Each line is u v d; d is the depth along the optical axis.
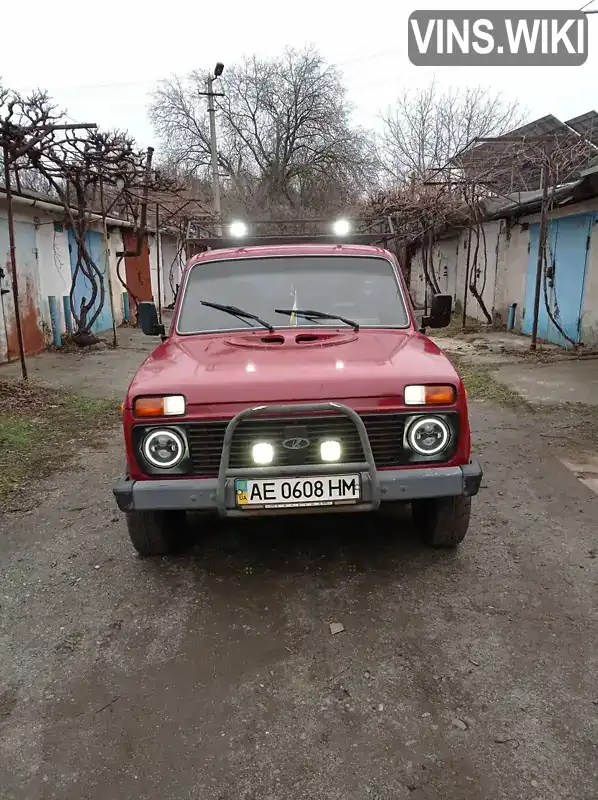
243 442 2.95
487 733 2.23
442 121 24.48
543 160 9.85
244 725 2.31
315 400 2.92
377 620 2.94
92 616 3.06
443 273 20.20
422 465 3.01
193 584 3.33
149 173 12.59
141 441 2.98
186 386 2.97
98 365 10.51
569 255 10.95
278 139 33.00
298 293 4.02
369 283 4.08
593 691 2.43
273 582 3.32
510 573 3.34
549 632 2.81
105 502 4.51
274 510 2.93
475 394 7.58
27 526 4.12
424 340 3.68
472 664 2.61
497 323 14.58
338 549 3.66
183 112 33.28
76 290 14.19
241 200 32.25
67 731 2.31
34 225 11.82
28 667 2.68
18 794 2.04
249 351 3.41
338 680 2.54
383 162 29.81
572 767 2.08
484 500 4.34
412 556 3.54
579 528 3.88
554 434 5.84
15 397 7.73
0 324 10.48
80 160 10.74
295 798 2.00
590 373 8.56
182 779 2.08
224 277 4.14
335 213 24.78
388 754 2.16
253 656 2.71
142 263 19.39
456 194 13.98
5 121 7.63
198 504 2.94
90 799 2.02
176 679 2.58
